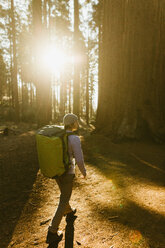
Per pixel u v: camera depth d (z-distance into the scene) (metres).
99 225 2.46
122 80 7.84
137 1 7.28
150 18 7.26
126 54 7.64
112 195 3.29
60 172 2.07
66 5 18.70
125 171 4.46
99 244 2.11
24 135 9.59
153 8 7.22
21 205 3.06
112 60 8.30
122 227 2.38
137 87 7.46
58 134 2.10
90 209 2.86
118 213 2.71
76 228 2.42
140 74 7.41
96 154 5.84
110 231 2.32
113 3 8.15
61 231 2.40
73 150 2.15
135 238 2.15
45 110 11.55
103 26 8.92
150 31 7.29
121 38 7.97
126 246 2.04
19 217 2.73
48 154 2.04
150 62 7.38
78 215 2.71
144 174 4.23
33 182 3.93
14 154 5.89
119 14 8.08
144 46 7.37
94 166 4.89
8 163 5.09
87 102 22.16
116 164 4.94
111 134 7.63
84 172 2.19
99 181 3.94
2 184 3.85
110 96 8.46
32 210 2.91
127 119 7.36
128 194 3.30
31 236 2.33
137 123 7.22
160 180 3.88
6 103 30.31
